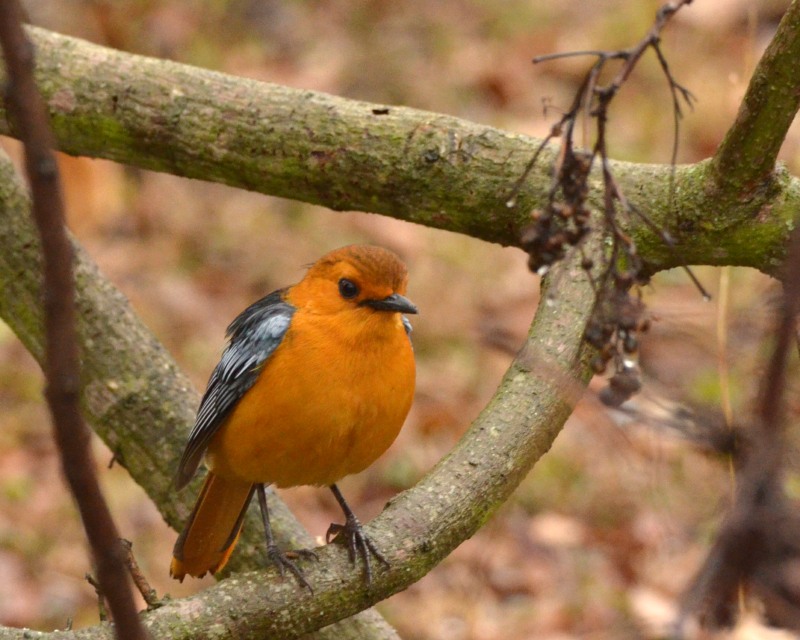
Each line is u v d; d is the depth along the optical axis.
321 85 22.72
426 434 16.83
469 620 13.75
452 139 9.75
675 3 5.71
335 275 8.80
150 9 24.19
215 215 21.03
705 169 9.08
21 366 18.39
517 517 15.42
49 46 10.74
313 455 8.82
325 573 7.96
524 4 24.75
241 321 9.61
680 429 5.09
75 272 10.65
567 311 9.02
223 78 10.42
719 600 4.60
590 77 5.73
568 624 13.65
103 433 10.69
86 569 14.80
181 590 14.52
